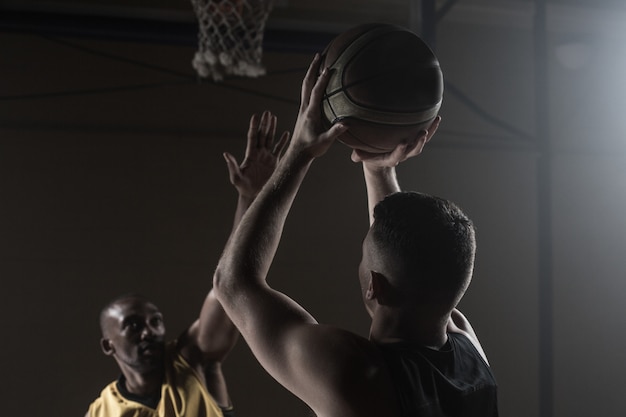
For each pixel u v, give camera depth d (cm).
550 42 634
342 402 93
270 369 101
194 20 523
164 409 276
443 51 613
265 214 105
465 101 490
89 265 541
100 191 548
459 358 106
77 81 550
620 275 620
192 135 562
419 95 121
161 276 550
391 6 580
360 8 571
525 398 589
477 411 103
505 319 596
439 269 100
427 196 106
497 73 621
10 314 529
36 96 534
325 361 95
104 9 514
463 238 103
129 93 558
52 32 487
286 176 108
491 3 604
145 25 496
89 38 495
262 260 104
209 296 286
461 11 609
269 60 580
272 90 578
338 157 584
